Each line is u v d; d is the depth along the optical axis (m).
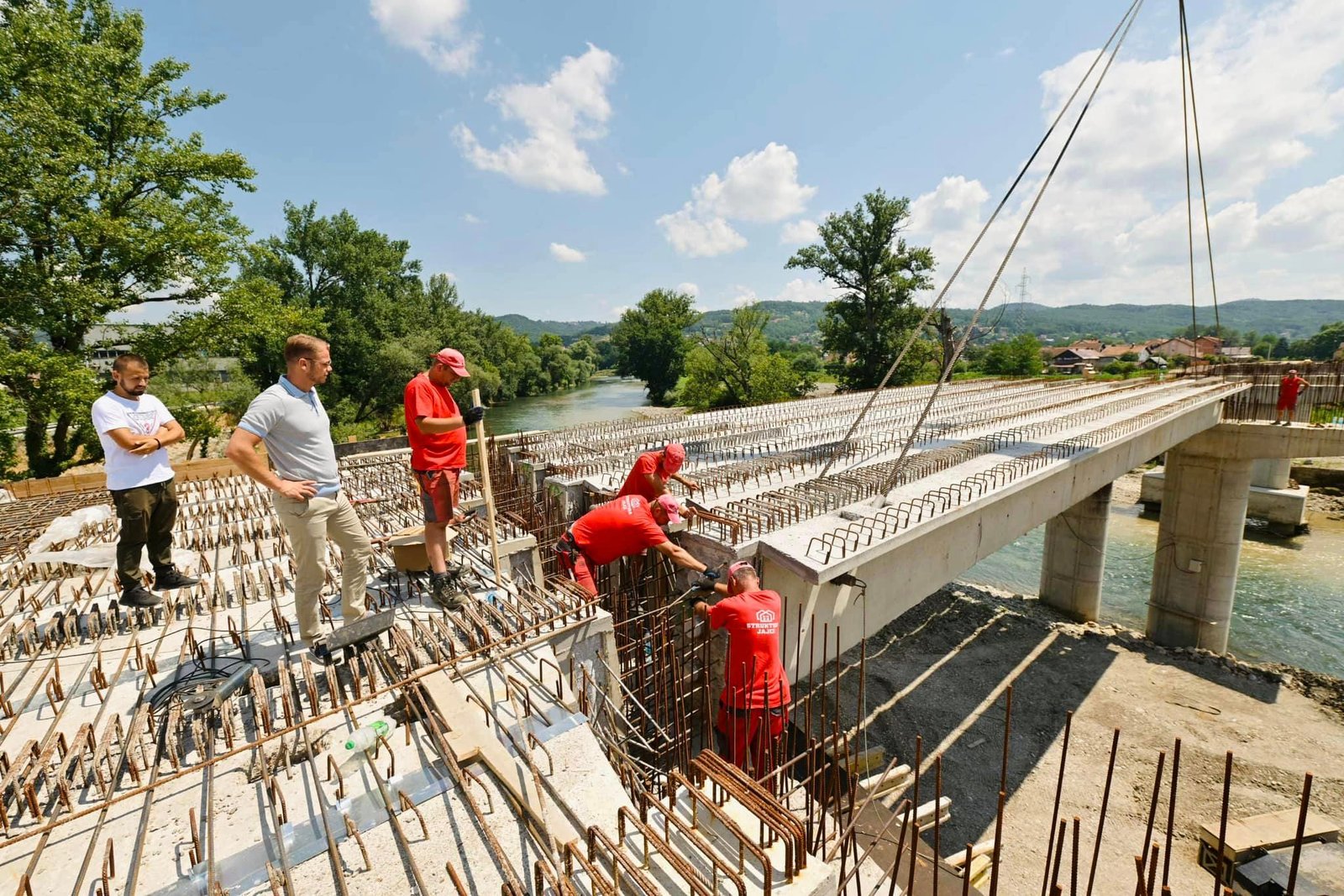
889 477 7.70
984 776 13.32
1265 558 28.08
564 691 4.43
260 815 3.25
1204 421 19.66
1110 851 11.08
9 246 18.33
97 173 19.92
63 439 21.00
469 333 61.44
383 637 4.76
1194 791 12.70
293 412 4.18
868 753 10.82
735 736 5.55
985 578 27.41
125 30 20.59
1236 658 20.41
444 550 5.49
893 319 49.34
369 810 3.28
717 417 16.27
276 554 6.95
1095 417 14.88
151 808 3.29
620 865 2.84
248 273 43.62
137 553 5.32
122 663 4.41
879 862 6.46
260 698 3.86
